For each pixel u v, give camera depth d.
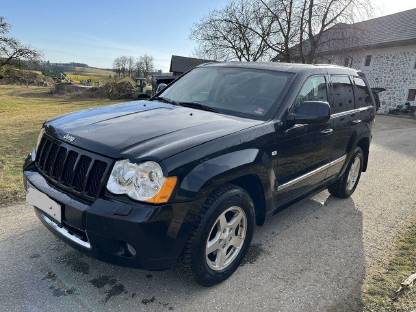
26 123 12.91
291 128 3.58
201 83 4.31
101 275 3.14
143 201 2.50
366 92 5.62
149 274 3.20
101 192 2.60
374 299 3.04
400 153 9.67
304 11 28.09
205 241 2.82
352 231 4.37
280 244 3.93
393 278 3.36
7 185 5.05
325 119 3.49
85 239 2.71
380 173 7.27
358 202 5.42
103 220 2.49
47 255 3.38
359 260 3.68
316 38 28.98
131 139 2.79
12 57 62.44
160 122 3.19
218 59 32.56
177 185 2.55
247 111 3.62
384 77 32.50
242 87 3.94
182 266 2.87
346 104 4.88
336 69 4.82
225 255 3.13
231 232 3.12
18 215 4.18
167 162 2.54
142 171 2.52
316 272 3.42
